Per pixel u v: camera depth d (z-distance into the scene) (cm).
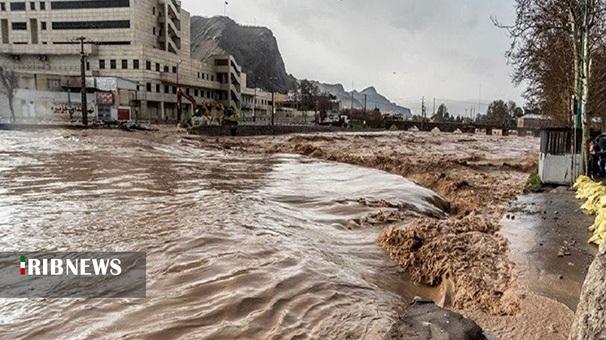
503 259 541
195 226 674
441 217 985
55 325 375
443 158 2427
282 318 391
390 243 659
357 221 820
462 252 574
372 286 493
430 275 545
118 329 367
